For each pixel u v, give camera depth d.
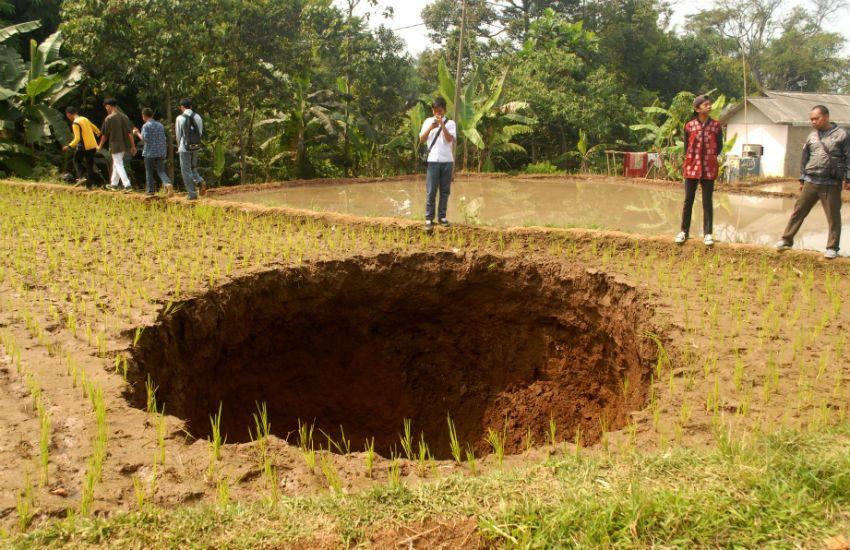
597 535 2.81
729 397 4.62
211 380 6.81
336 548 2.81
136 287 6.59
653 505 2.95
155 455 3.48
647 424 4.36
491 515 2.97
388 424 8.68
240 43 17.00
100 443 3.68
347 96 22.47
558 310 8.12
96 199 11.46
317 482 3.54
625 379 7.22
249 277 7.20
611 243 8.62
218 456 3.71
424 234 9.07
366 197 16.17
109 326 5.57
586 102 27.81
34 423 3.92
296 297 7.70
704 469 3.33
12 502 3.15
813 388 4.74
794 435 3.69
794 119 23.36
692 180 8.20
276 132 24.22
